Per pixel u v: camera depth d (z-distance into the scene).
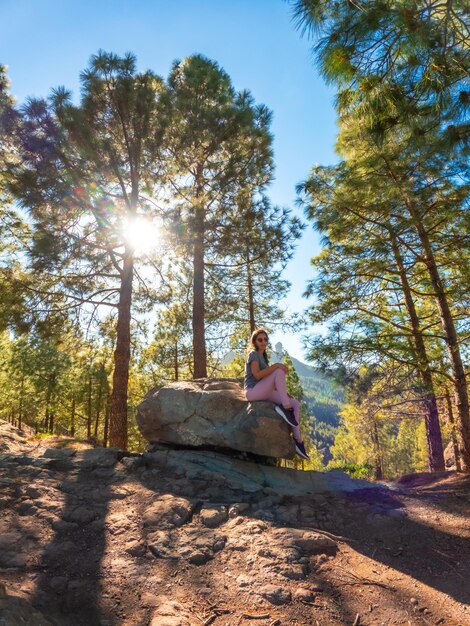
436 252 10.09
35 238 10.22
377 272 10.59
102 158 10.95
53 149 10.12
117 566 3.65
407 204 9.23
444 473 6.87
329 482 6.03
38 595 3.09
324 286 11.06
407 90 4.39
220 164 13.54
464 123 4.58
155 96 11.98
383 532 4.60
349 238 11.05
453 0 3.82
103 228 11.03
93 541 4.06
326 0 3.92
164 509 4.70
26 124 10.19
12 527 4.11
